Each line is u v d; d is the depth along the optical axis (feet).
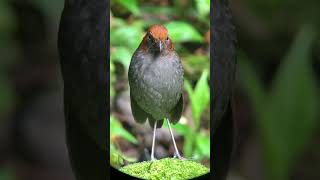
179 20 9.50
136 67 9.47
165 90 9.48
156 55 9.46
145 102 9.48
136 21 9.45
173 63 9.50
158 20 9.48
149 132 9.52
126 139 9.48
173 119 9.55
